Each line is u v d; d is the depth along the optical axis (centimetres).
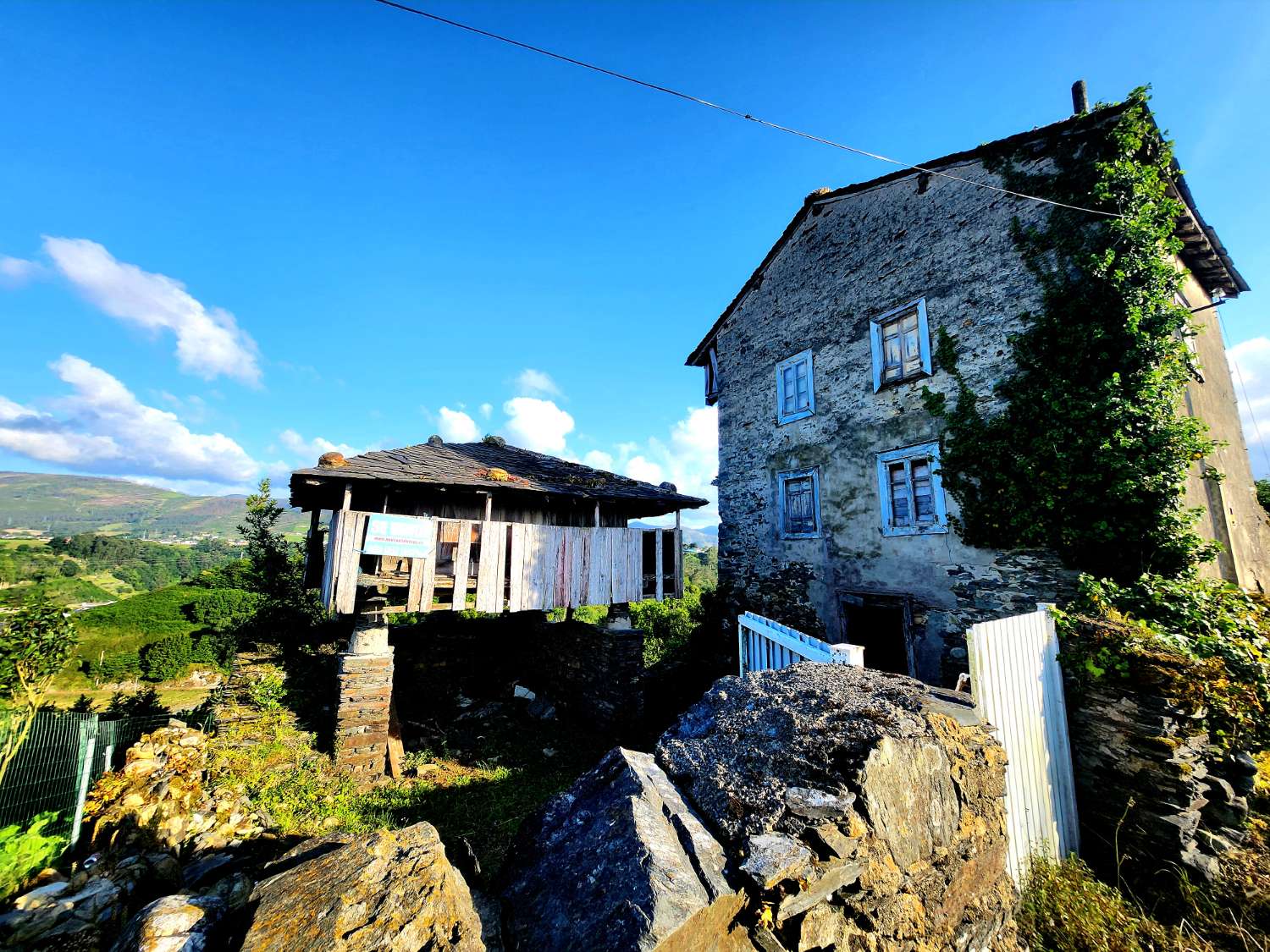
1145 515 612
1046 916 349
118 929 325
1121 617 546
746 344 1255
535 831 247
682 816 229
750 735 290
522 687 1078
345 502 724
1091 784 456
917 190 909
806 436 1069
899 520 887
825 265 1066
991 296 789
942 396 834
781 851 203
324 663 883
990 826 319
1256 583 869
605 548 913
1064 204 717
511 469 961
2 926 310
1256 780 446
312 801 591
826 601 986
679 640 1422
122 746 577
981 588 756
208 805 497
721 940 181
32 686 820
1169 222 649
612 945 163
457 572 788
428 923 177
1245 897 367
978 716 364
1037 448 699
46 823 417
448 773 711
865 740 264
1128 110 670
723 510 1270
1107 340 661
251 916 176
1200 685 416
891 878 235
